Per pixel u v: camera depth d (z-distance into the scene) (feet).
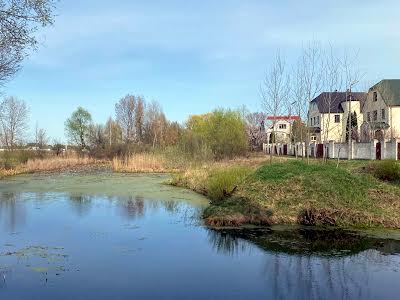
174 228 46.16
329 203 49.34
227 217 48.57
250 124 249.75
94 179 105.91
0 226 47.24
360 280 29.07
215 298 26.13
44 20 29.63
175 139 188.85
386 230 44.50
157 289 27.68
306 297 26.20
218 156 142.92
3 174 118.21
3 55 29.94
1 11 28.40
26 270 31.42
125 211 57.36
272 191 52.80
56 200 68.08
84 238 41.50
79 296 26.45
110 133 215.10
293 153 146.51
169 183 92.22
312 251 36.60
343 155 110.11
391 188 53.52
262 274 30.55
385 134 146.92
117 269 31.73
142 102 237.04
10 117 172.45
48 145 190.60
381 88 159.33
